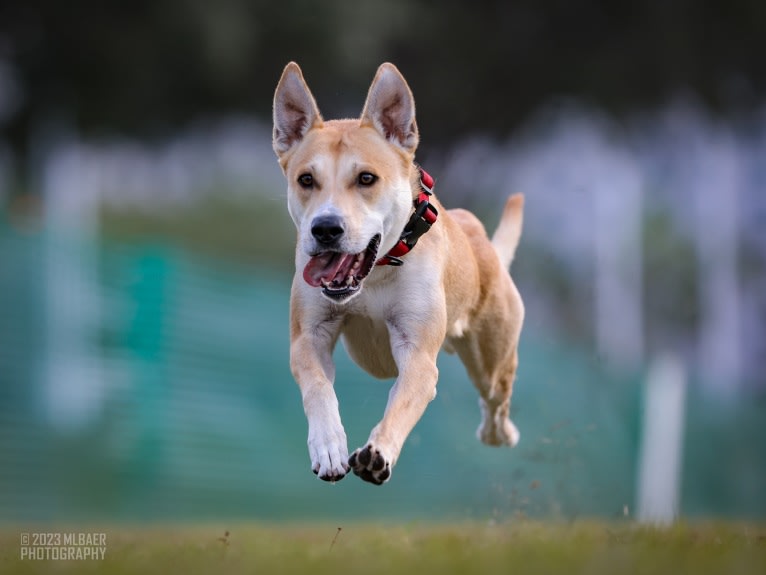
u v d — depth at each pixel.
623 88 27.67
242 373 14.68
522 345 15.89
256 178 32.78
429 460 14.34
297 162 7.01
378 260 6.99
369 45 24.78
